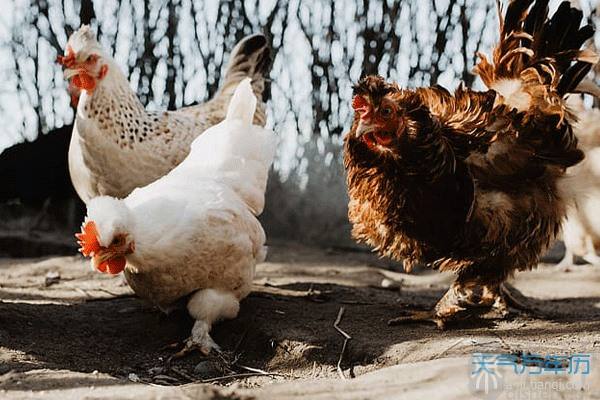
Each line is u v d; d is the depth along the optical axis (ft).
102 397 8.64
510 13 13.24
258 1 26.45
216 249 11.73
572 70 13.14
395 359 11.30
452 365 9.71
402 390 8.96
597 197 17.76
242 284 12.57
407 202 11.85
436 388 8.91
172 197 11.84
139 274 11.68
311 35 26.35
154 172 15.28
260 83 19.45
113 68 14.80
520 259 12.56
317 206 26.11
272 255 22.61
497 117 12.39
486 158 12.03
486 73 13.69
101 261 10.90
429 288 18.04
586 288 17.62
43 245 22.85
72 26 26.84
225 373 11.40
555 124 12.64
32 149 23.93
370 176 12.01
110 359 11.71
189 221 11.49
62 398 8.63
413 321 13.24
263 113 19.47
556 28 13.07
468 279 12.75
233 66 18.98
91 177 15.28
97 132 14.73
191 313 12.22
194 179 12.80
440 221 11.93
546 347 11.09
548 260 22.65
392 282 17.69
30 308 13.61
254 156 14.17
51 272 18.66
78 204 25.23
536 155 12.29
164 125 15.57
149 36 26.68
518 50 13.11
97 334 12.67
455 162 11.71
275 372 11.53
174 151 15.48
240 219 12.21
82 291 16.15
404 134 11.37
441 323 12.85
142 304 14.58
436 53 25.73
